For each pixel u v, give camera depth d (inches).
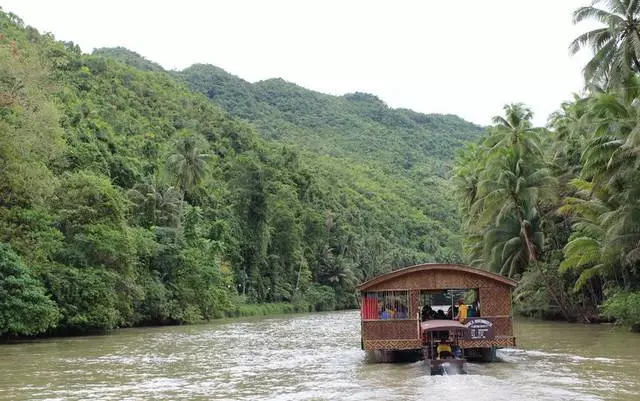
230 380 796.0
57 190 1748.3
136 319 2079.2
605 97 1369.3
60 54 4111.7
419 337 902.4
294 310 3698.3
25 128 1513.3
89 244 1688.0
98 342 1421.0
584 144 1798.7
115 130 3629.4
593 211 1566.2
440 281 914.7
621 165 1322.6
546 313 2048.5
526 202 1929.1
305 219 4170.8
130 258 1808.6
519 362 911.0
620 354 994.7
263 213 3565.5
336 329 1892.2
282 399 646.5
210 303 2469.2
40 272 1535.4
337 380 775.7
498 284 911.7
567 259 1594.5
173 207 2753.4
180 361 1018.7
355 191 6186.0
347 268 4276.6
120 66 4943.4
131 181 2913.4
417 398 624.4
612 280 1732.3
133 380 801.6
